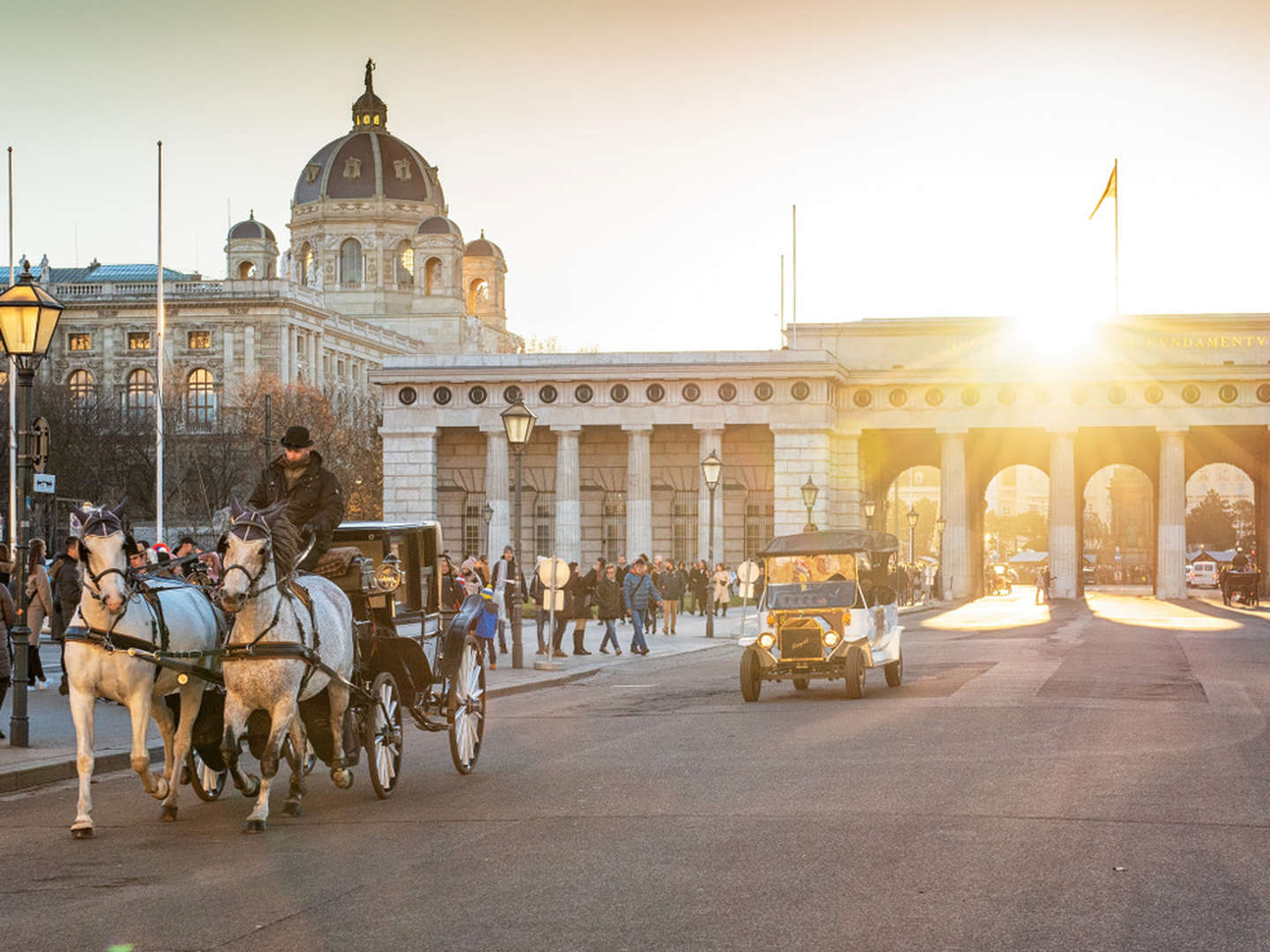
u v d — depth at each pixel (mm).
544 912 10844
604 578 46125
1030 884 11469
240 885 12094
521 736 23031
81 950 10125
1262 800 15211
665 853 12922
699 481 95625
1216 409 93688
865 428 96125
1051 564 96125
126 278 165750
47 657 40469
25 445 21766
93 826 14891
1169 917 10445
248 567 14602
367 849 13586
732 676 36250
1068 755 18656
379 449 120438
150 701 15570
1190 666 34406
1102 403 94875
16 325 21719
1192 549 159750
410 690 17859
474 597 20078
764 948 9750
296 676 14977
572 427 93750
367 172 187875
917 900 10992
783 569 29453
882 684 31516
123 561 15156
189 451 107062
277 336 148000
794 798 15773
